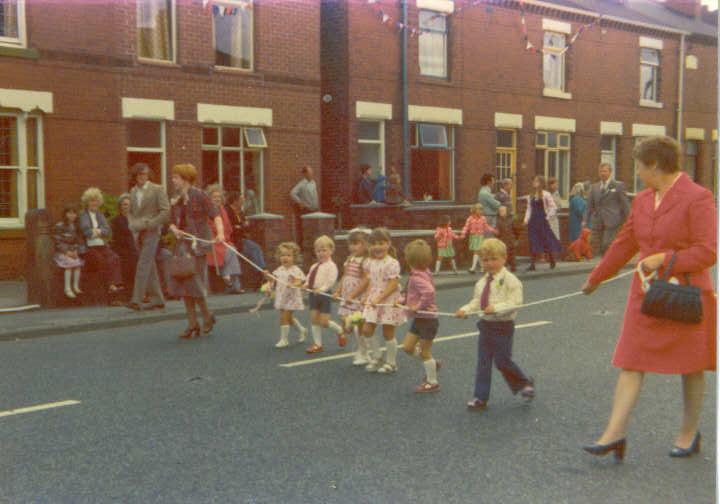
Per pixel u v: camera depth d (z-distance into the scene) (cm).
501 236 1822
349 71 2172
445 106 2391
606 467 513
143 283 1197
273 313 1247
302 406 672
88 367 838
